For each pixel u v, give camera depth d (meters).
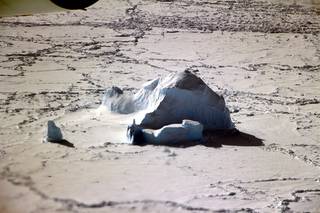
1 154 24.98
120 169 23.94
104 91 37.28
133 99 32.59
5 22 57.78
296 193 23.09
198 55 49.09
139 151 26.38
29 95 35.38
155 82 32.28
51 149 25.97
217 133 30.06
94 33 55.09
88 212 19.61
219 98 30.89
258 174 24.70
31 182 21.92
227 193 22.34
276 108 36.06
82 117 31.59
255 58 49.66
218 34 58.03
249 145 28.59
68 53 47.22
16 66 42.34
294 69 47.06
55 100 34.66
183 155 26.25
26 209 19.47
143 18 63.53
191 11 69.50
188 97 30.27
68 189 21.47
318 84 43.03
